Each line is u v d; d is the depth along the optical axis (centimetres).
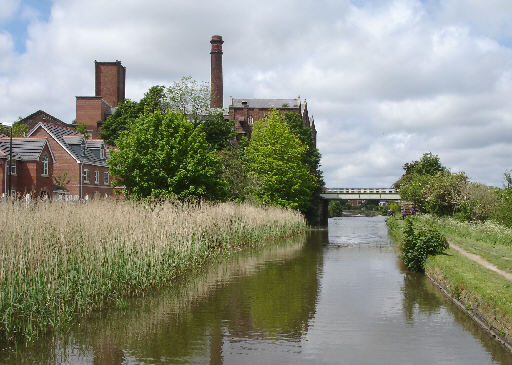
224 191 3200
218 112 5141
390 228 5012
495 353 945
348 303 1395
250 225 3003
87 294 1246
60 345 990
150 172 2925
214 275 1880
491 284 1268
